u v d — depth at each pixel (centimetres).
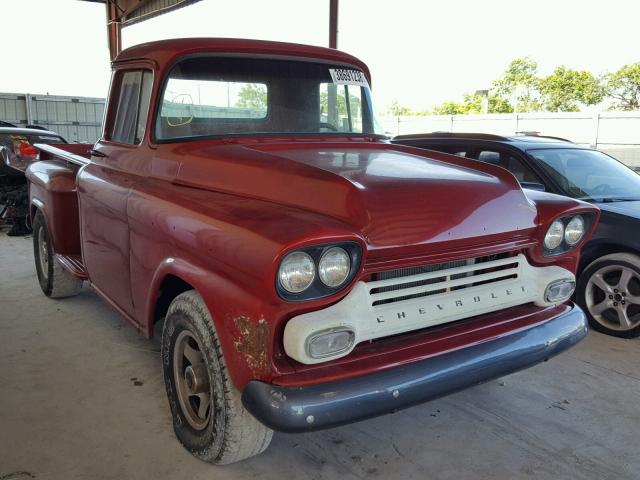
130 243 313
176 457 277
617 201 458
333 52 376
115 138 371
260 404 210
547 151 501
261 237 204
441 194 248
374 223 223
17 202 791
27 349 402
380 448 288
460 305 246
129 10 1730
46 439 291
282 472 267
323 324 208
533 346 259
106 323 452
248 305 213
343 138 358
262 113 339
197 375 265
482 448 290
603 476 269
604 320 449
